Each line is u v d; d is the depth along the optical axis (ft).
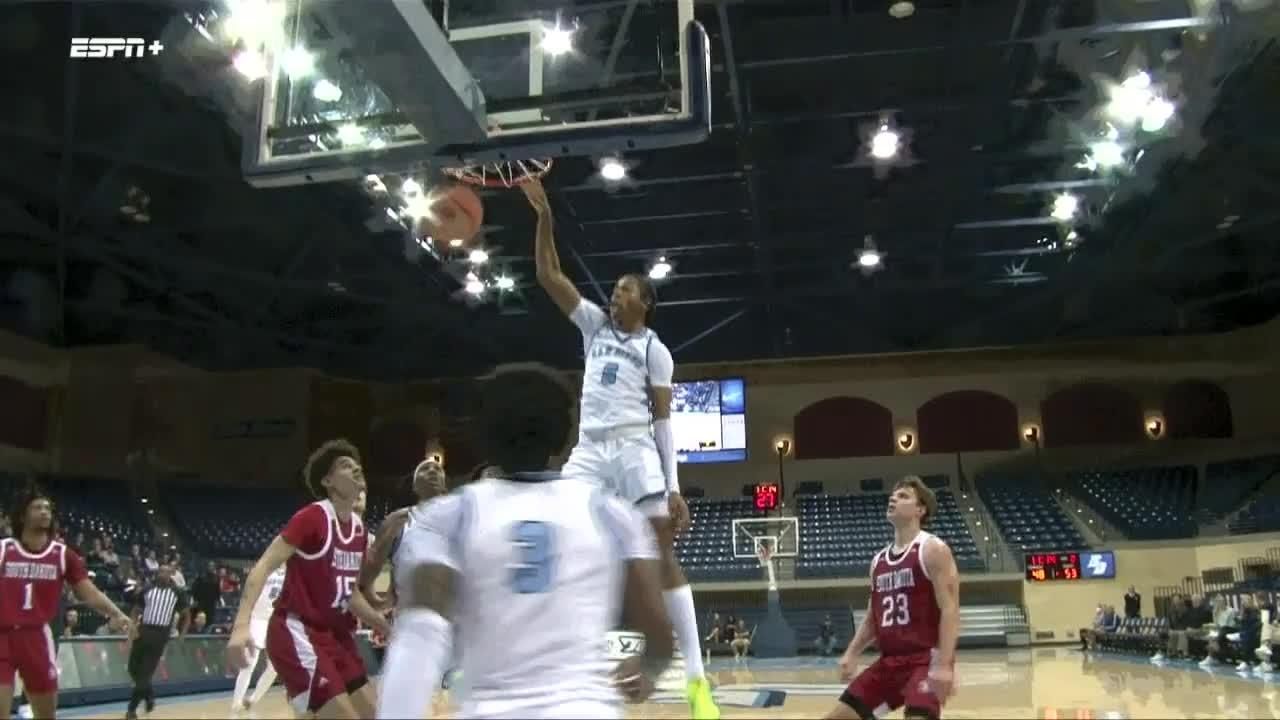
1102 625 69.15
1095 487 85.30
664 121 18.02
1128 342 89.04
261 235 67.51
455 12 20.39
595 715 5.49
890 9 47.09
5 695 17.12
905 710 13.53
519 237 67.00
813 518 85.30
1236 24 43.91
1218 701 25.53
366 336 88.69
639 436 13.10
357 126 19.48
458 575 5.86
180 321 81.20
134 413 83.05
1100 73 50.98
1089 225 67.31
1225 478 81.61
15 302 74.38
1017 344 90.58
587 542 5.98
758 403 90.48
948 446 88.48
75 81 50.29
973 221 68.33
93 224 65.31
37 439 77.46
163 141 55.11
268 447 86.74
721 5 43.27
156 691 36.45
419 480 16.44
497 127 18.67
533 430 6.31
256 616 24.84
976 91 53.26
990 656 60.85
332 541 14.30
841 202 65.41
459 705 5.64
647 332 13.80
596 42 19.56
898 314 88.79
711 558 81.56
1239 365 86.48
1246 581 65.67
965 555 78.59
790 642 70.79
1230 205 64.13
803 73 51.37
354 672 14.28
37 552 17.88
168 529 78.48
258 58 35.37
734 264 75.36
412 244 64.64
